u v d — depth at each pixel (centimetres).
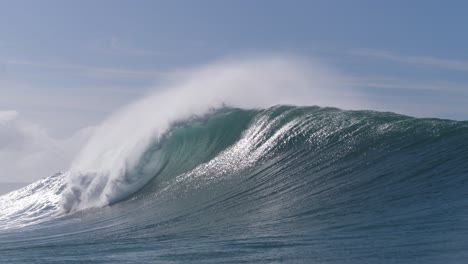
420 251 2031
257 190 4003
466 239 2130
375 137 4300
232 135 5309
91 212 4850
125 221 3950
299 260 2075
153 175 5309
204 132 5500
